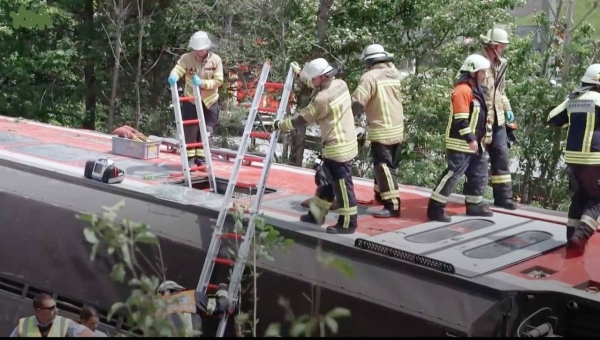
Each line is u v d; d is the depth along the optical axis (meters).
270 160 6.04
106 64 18.06
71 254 6.73
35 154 8.25
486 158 6.67
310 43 15.21
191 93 7.96
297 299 5.49
